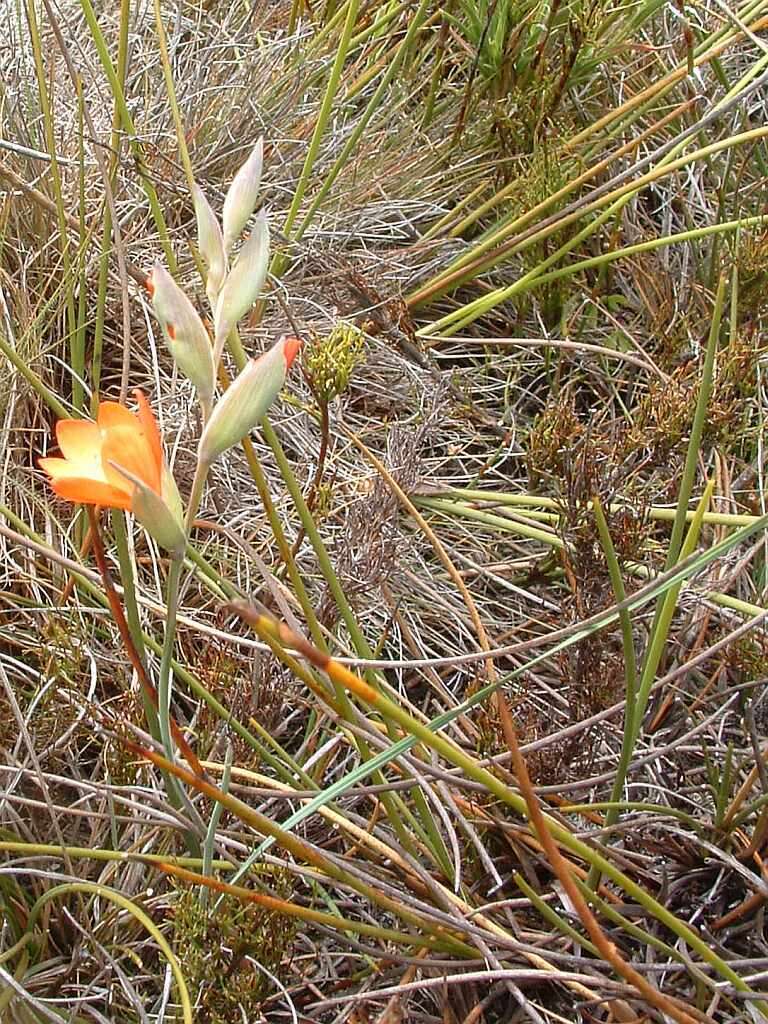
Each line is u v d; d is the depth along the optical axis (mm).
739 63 1246
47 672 621
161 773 647
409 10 1232
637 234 1097
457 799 633
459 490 849
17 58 997
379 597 797
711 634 783
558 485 664
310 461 884
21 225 913
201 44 1178
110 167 791
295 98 1120
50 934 615
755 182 1120
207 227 425
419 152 1153
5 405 821
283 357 402
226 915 512
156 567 746
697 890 635
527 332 1041
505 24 1104
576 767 652
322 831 654
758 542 752
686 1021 408
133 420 402
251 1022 544
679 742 649
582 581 641
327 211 1071
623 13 1198
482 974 528
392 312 934
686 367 853
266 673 645
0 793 572
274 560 810
